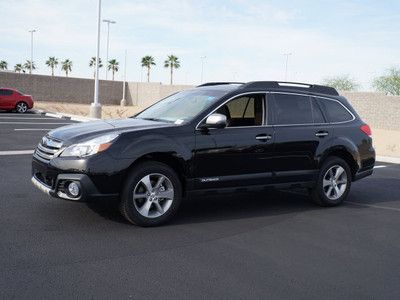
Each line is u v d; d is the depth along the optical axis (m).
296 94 7.53
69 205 6.94
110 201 5.91
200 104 6.81
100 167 5.75
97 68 26.00
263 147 6.93
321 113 7.74
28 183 8.37
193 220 6.61
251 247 5.55
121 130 6.11
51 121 23.14
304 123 7.47
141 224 6.09
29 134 16.59
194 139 6.37
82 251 5.12
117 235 5.73
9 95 28.44
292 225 6.59
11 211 6.51
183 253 5.23
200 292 4.23
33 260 4.79
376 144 21.19
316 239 5.99
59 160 5.82
